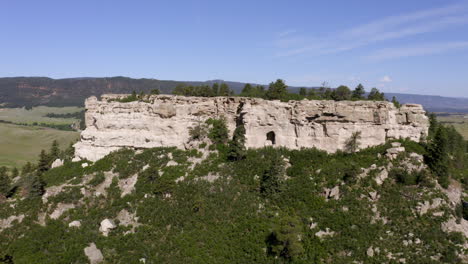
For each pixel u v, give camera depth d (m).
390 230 48.59
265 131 70.81
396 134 65.50
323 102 66.19
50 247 50.53
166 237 51.16
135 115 76.50
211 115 78.00
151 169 64.19
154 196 59.78
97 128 78.19
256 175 61.88
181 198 57.94
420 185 54.47
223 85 101.38
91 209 59.00
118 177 67.25
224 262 46.06
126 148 76.62
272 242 47.47
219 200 56.47
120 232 53.19
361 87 94.62
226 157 67.75
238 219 52.78
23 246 50.94
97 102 81.81
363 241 46.81
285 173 62.75
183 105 76.38
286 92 84.25
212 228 51.75
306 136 67.56
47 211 58.78
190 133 74.44
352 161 61.06
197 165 66.31
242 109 72.94
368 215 50.69
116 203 59.28
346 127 64.81
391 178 56.56
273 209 54.25
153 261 47.16
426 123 66.38
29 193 62.47
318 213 51.81
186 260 46.59
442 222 49.12
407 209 51.09
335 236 47.84
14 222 56.28
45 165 87.62
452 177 62.12
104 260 48.31
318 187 56.66
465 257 45.34
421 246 46.38
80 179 67.88
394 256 45.12
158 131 75.94
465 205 54.00
